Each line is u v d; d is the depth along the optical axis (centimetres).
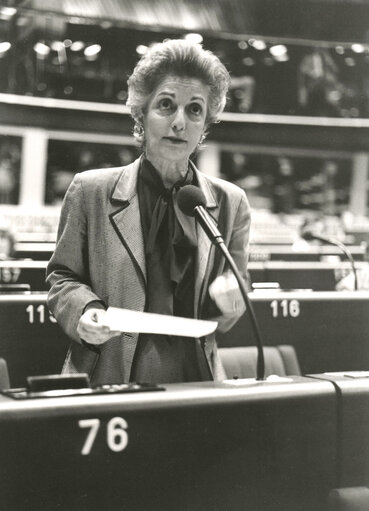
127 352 268
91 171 290
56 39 1409
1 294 408
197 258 278
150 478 191
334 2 1058
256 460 204
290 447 208
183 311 278
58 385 196
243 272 299
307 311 448
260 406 204
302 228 1103
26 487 178
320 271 639
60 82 1470
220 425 200
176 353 272
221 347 426
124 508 188
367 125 1641
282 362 425
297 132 1648
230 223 293
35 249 593
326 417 213
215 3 1078
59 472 181
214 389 204
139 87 280
